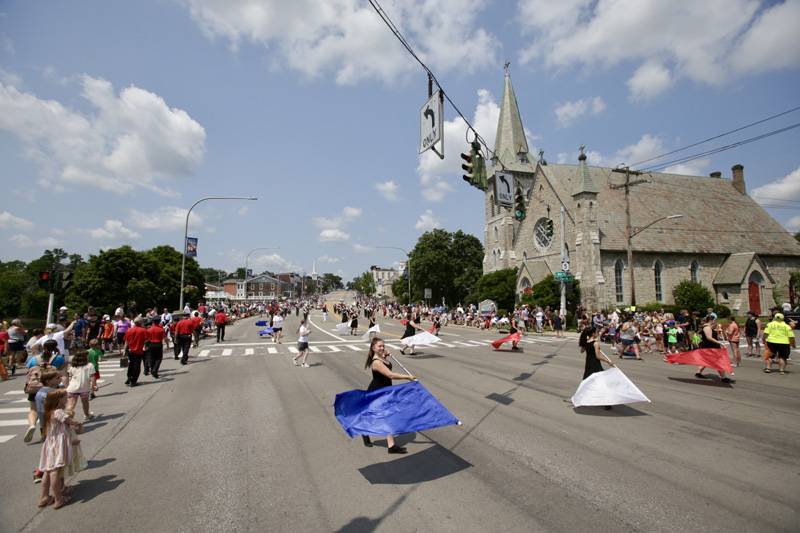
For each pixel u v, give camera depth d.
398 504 4.95
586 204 37.97
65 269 18.39
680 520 4.49
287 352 21.16
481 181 12.55
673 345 18.56
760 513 4.63
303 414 9.20
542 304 38.03
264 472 6.01
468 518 4.59
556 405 9.66
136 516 4.80
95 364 11.64
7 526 4.62
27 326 53.50
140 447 7.19
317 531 4.39
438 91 10.34
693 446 6.81
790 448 6.69
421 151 10.91
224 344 25.39
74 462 5.38
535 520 4.52
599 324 25.92
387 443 7.20
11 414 10.18
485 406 9.57
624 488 5.29
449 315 51.41
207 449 7.00
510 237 50.56
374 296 176.88
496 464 6.14
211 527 4.51
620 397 8.66
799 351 21.12
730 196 51.38
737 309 41.31
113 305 48.28
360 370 15.34
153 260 53.06
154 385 13.06
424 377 13.33
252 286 161.62
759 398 10.27
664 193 47.88
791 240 49.12
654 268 40.97
